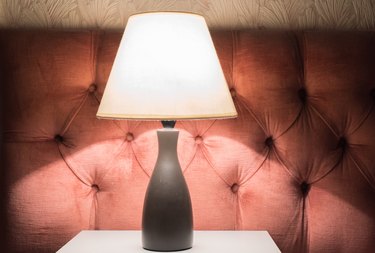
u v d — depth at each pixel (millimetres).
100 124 1180
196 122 1185
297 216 1186
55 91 1179
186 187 995
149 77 921
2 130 1186
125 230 1170
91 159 1181
